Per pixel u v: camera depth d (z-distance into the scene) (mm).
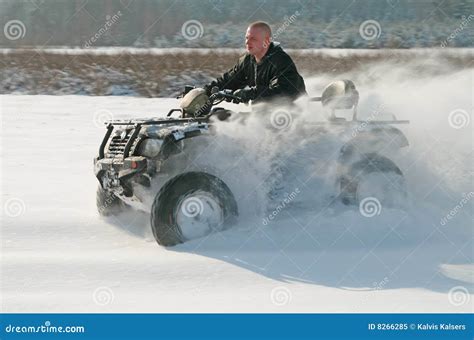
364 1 75500
